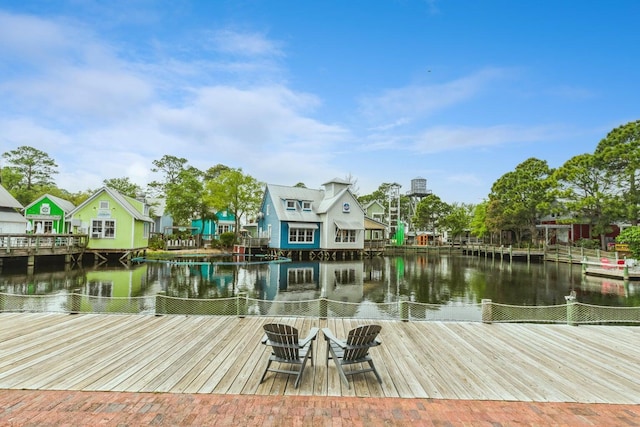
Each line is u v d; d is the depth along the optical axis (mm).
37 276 19203
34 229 29875
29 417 3693
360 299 14914
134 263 25859
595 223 30219
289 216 34656
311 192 38625
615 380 4945
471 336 6949
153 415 3781
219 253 33812
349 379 4828
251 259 31609
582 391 4582
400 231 55906
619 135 27375
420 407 4090
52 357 5445
